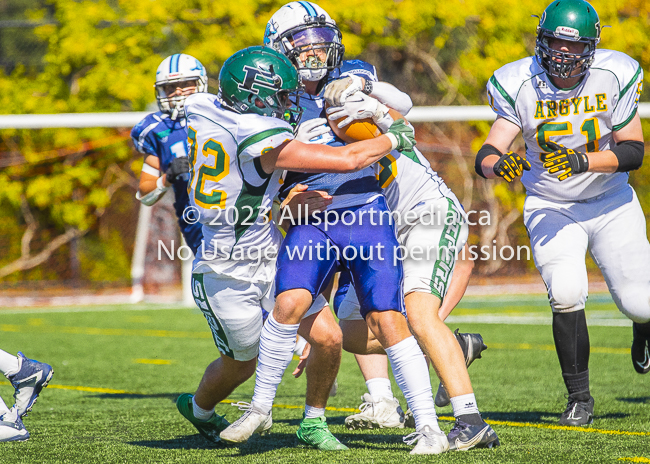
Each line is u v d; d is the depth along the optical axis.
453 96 57.97
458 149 55.47
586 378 13.59
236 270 10.73
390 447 11.45
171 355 26.50
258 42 51.28
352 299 12.89
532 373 21.09
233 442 10.49
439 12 52.25
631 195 14.20
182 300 53.38
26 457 10.77
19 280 57.41
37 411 15.60
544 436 12.04
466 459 10.07
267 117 10.20
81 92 53.12
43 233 57.59
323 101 11.38
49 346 29.20
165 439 12.38
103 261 59.09
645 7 54.97
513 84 13.58
